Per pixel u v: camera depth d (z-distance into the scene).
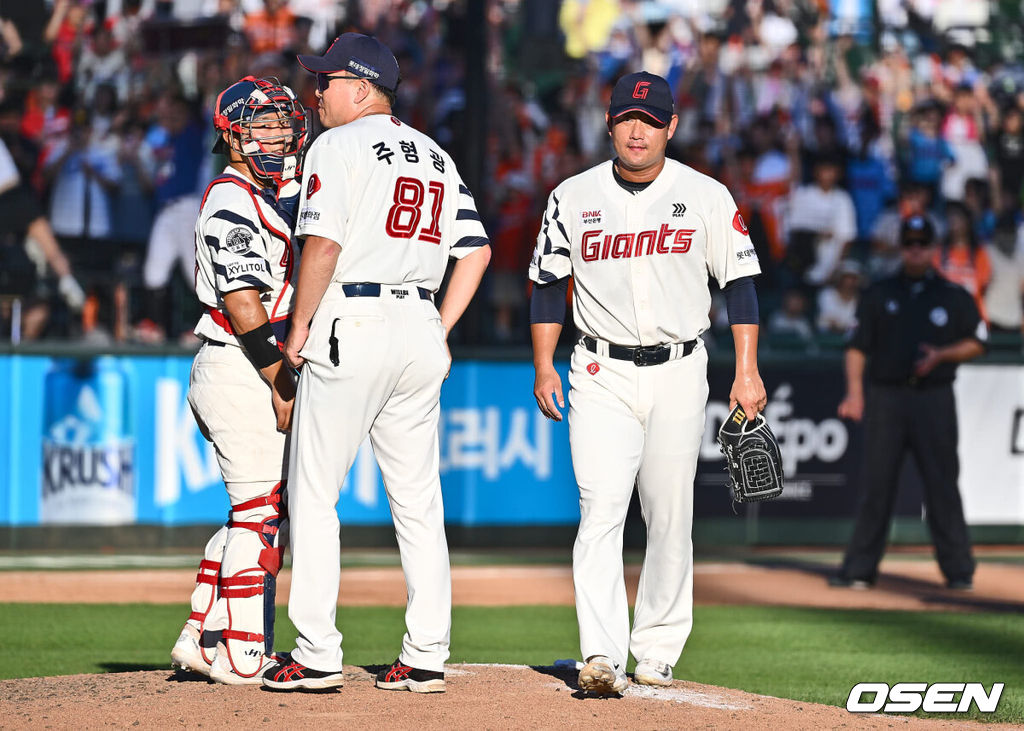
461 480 40.09
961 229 46.81
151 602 29.78
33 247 41.28
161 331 42.00
